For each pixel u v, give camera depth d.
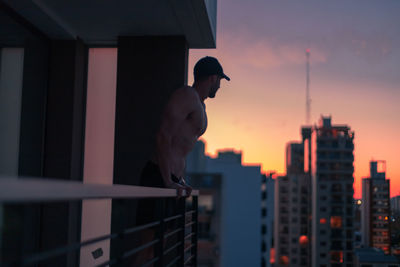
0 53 3.65
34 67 3.97
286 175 84.12
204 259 36.75
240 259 50.97
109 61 4.46
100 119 4.38
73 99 4.13
